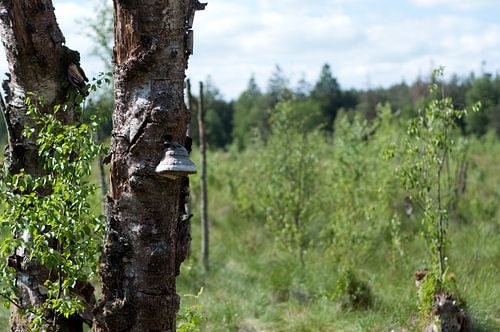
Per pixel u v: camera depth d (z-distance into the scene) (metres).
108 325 4.06
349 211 10.73
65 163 4.30
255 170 13.59
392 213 11.96
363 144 11.88
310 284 8.73
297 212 11.02
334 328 7.27
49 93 4.90
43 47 4.83
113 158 4.11
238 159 18.80
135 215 4.04
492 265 8.88
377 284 8.59
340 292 7.95
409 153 7.35
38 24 4.79
